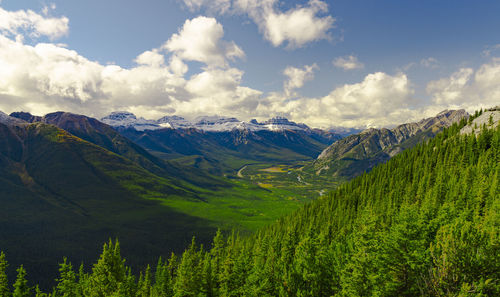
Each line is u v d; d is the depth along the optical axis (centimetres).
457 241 3372
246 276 6881
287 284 5625
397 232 4125
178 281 7038
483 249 3253
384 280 3862
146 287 8619
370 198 11869
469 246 3288
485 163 10225
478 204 6994
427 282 3453
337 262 5544
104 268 8069
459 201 7575
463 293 2894
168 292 8056
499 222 4484
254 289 5797
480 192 7450
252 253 9069
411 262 3666
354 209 11881
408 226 4209
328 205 13675
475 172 9719
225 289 6612
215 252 10706
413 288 3634
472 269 3136
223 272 7006
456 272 3195
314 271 5522
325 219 11812
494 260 3125
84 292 8294
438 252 3603
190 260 8544
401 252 3859
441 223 4888
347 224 9544
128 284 7662
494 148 11312
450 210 5875
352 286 4153
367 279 4078
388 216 7844
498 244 3212
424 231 4394
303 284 5575
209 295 6800
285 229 11912
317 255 5938
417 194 9975
